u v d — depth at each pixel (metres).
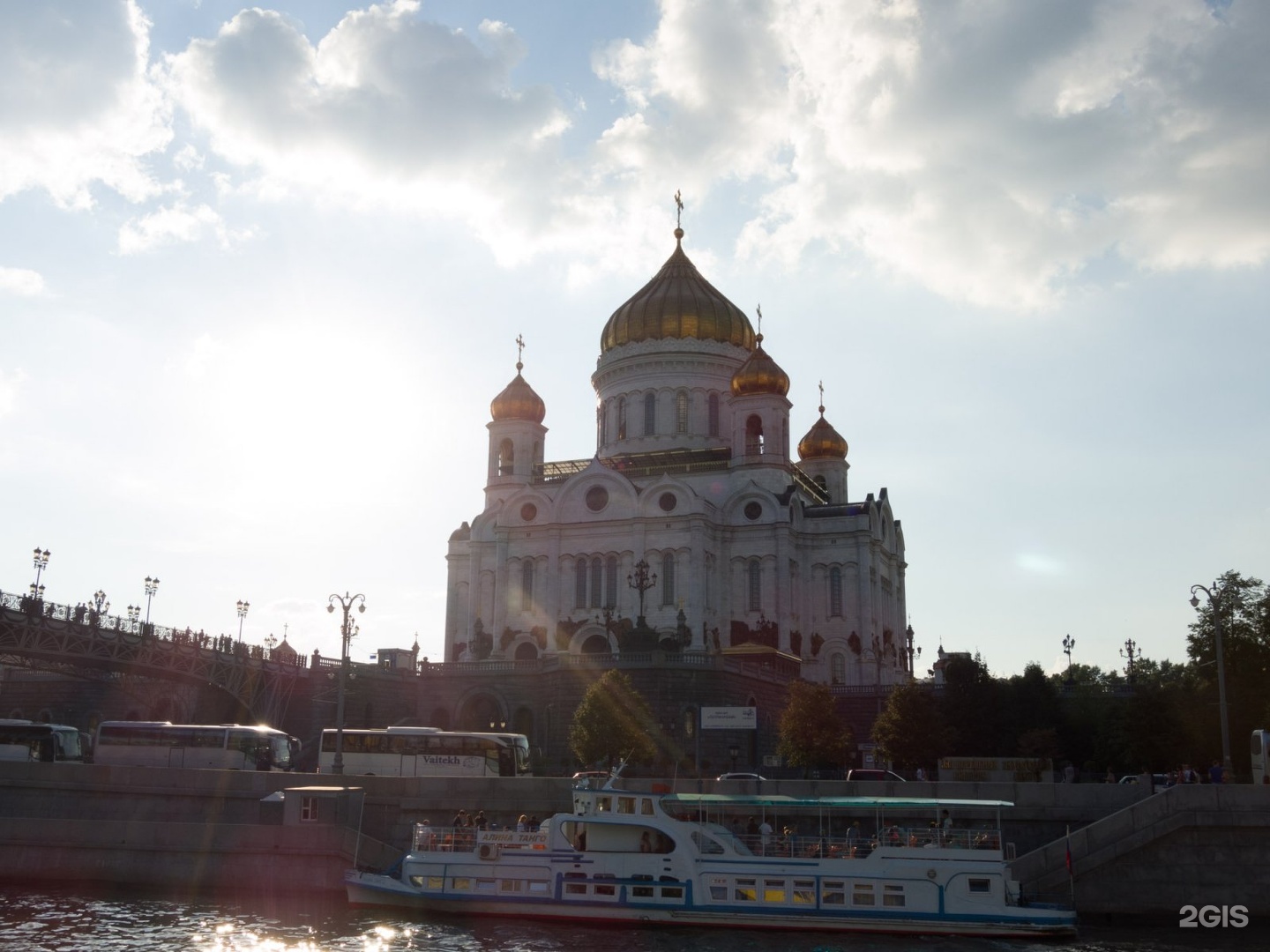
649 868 51.69
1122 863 53.38
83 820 59.38
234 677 98.94
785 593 122.12
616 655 98.94
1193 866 53.00
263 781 62.94
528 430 138.88
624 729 86.75
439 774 74.69
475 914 52.56
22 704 114.62
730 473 128.12
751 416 129.38
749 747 99.19
